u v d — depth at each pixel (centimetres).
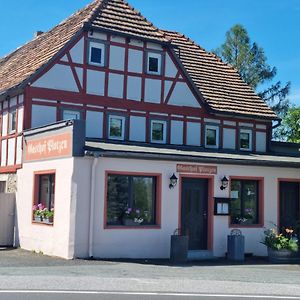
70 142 1689
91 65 2147
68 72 2105
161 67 2297
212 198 1920
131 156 1734
